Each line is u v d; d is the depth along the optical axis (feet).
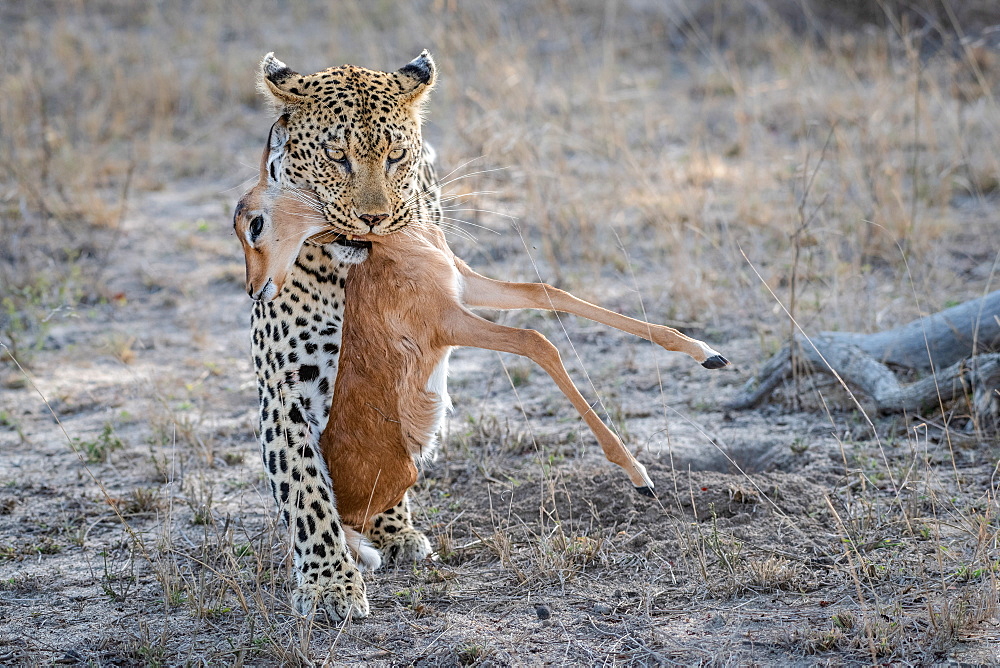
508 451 33.35
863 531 26.27
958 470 29.96
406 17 87.81
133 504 30.60
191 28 93.56
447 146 60.13
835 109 64.13
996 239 50.60
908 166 58.23
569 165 61.21
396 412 23.82
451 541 27.48
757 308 44.39
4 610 24.94
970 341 34.71
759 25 87.51
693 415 35.81
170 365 42.93
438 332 23.34
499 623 23.29
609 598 24.17
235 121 75.87
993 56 72.28
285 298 24.66
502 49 69.41
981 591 22.58
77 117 73.15
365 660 22.07
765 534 26.73
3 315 47.37
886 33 77.66
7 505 30.76
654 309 45.16
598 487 29.50
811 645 21.36
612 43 82.84
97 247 54.95
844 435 33.27
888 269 47.62
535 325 44.42
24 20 94.53
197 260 54.24
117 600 25.30
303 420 24.71
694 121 70.03
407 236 24.12
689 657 21.52
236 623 23.85
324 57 83.71
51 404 39.37
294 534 23.98
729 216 54.08
